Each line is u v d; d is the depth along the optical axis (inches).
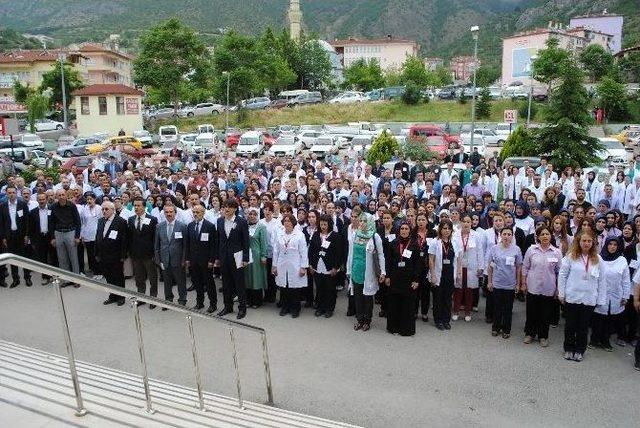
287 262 360.2
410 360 294.0
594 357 300.7
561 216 351.3
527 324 319.9
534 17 7047.2
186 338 325.7
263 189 649.0
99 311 373.7
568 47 3189.0
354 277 338.0
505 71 3339.1
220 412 204.2
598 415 237.6
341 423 214.8
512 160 852.0
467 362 291.9
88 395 181.9
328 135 1541.6
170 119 2224.4
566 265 293.7
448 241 339.6
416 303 350.3
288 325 349.7
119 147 1385.3
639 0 5285.4
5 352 248.8
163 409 186.9
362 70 3161.9
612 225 368.8
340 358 296.4
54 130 2015.3
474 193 593.3
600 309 305.3
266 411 223.3
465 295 361.1
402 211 439.2
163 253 381.1
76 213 430.3
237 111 2262.6
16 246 435.8
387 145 982.4
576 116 872.3
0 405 161.0
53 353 283.6
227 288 370.0
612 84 2036.2
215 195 436.1
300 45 2878.9
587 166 872.3
